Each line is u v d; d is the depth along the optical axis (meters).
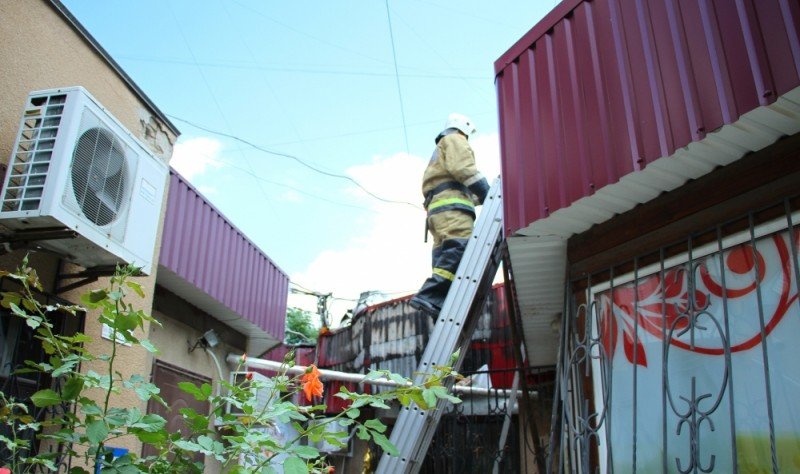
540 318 5.22
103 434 2.08
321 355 11.48
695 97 2.57
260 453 2.45
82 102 3.17
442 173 5.34
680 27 2.70
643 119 2.82
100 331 3.97
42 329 2.38
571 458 3.29
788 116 2.43
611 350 3.08
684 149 2.65
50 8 3.77
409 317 9.50
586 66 3.20
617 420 3.13
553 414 3.35
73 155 3.07
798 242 2.51
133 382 2.44
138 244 3.54
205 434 2.27
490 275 4.90
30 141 3.10
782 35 2.28
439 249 5.17
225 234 7.17
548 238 3.63
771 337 2.56
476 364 8.24
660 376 2.97
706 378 2.77
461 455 6.24
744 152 2.71
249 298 7.71
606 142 2.99
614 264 3.29
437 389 2.26
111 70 4.35
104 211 3.28
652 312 3.08
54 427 3.51
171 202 6.02
